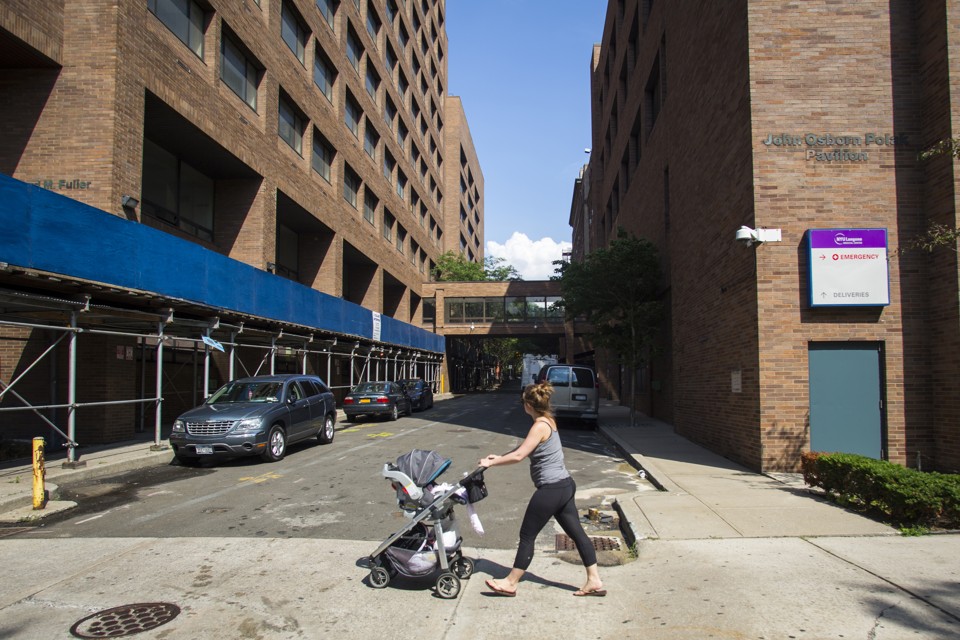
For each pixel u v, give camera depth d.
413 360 37.19
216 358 19.81
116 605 4.53
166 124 16.05
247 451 10.66
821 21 10.16
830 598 4.39
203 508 7.70
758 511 7.09
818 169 9.95
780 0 10.23
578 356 48.56
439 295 48.56
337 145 27.92
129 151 13.34
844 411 9.63
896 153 9.91
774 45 10.19
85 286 9.86
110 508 7.71
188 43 16.28
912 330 9.61
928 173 9.70
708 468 10.32
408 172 43.59
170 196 18.05
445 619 4.26
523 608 4.42
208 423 10.71
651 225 20.98
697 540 5.98
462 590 4.80
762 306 9.80
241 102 19.22
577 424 20.33
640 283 19.11
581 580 5.02
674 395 16.33
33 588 4.88
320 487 9.02
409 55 44.09
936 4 9.55
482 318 48.34
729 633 3.88
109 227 10.42
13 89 12.81
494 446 13.73
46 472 9.30
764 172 9.98
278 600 4.62
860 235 9.59
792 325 9.75
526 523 4.63
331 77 27.98
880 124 9.98
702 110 13.16
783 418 9.68
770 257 9.85
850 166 9.94
